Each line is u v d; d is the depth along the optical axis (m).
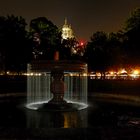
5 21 35.41
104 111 13.11
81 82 36.03
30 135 6.68
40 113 12.48
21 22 36.66
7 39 34.81
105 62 43.97
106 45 44.81
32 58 38.28
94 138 6.70
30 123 10.16
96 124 9.84
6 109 13.80
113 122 10.09
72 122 10.30
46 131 6.78
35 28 44.56
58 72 13.64
